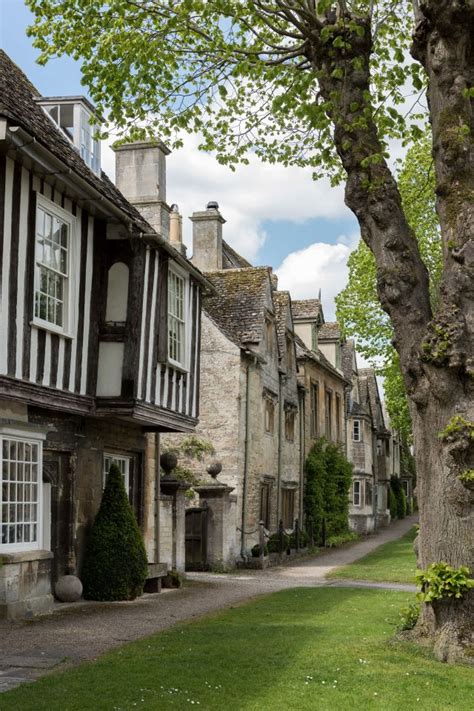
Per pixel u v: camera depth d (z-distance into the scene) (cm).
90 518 1419
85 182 1212
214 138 1331
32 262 1153
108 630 1030
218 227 2709
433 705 688
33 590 1151
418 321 941
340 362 3891
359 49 1011
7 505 1110
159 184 1947
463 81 919
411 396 934
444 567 877
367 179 966
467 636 862
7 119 1042
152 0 1172
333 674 777
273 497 2609
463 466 885
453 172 917
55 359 1230
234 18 1109
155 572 1493
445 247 911
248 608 1261
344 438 3897
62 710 636
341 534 3544
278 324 2767
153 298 1462
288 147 1329
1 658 836
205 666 795
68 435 1346
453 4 890
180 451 2244
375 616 1183
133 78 1188
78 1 1174
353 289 3162
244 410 2291
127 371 1352
